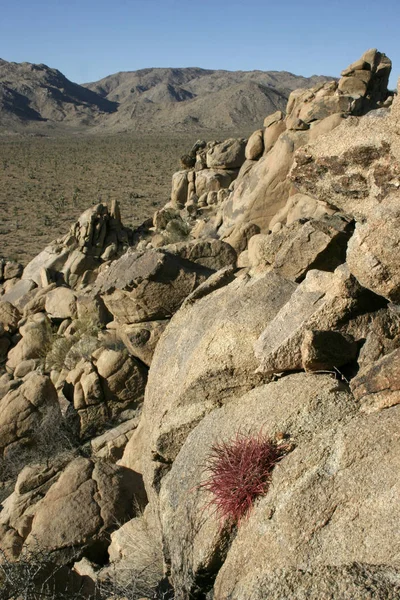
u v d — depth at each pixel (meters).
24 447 12.66
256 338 7.11
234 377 7.00
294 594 4.28
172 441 7.18
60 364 15.32
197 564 5.44
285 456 5.43
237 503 5.34
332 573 4.27
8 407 12.77
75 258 22.06
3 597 6.46
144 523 8.12
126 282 12.58
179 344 8.34
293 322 6.74
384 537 4.42
